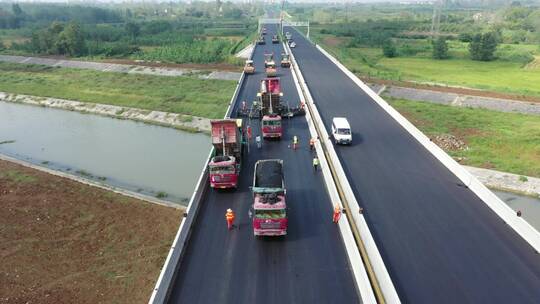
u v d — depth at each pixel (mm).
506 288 20109
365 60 105062
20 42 149625
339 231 24516
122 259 30719
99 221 36031
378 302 19359
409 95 70625
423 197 28562
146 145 56312
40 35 129000
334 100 52062
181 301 19375
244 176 31609
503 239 23875
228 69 89562
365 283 18953
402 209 27047
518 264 21766
